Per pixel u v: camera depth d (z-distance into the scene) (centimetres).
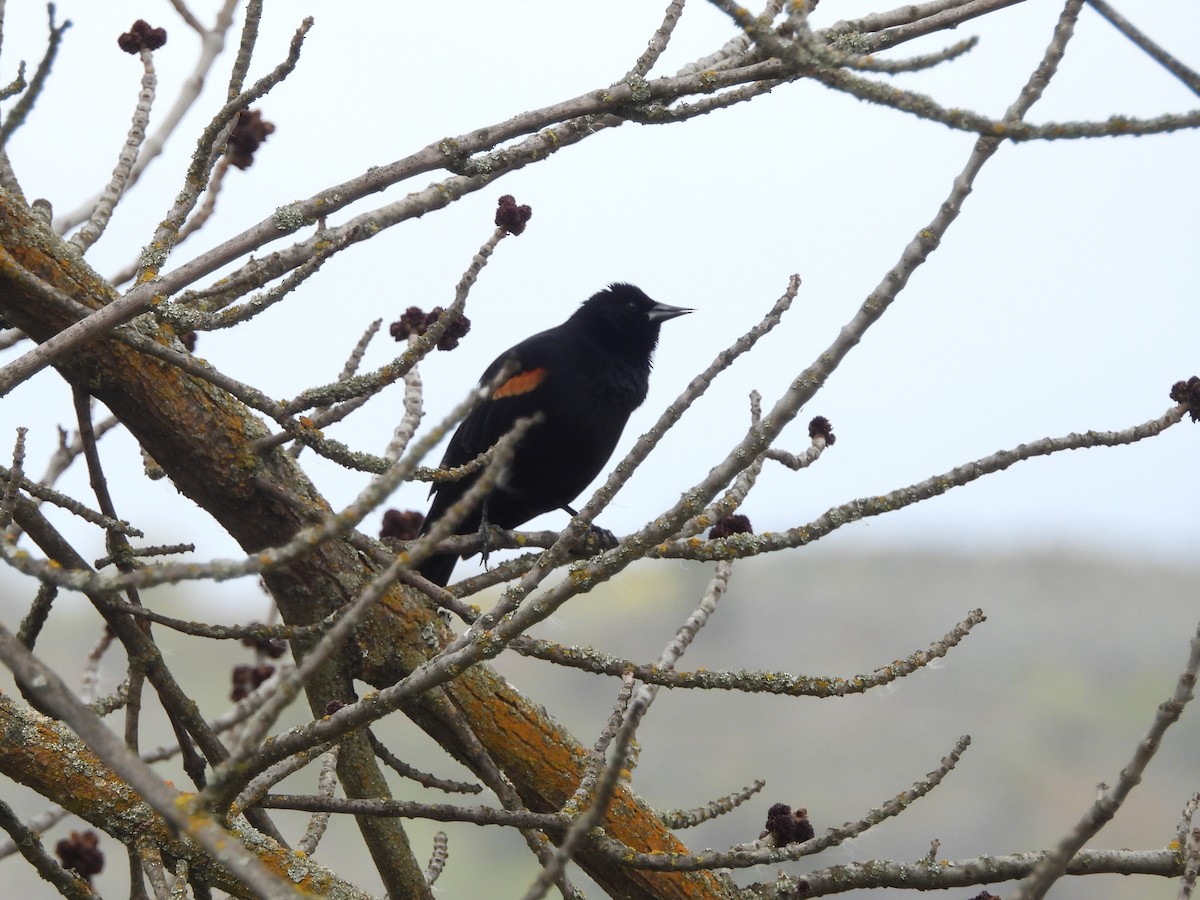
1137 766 495
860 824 668
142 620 765
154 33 900
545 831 684
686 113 728
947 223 554
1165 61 596
